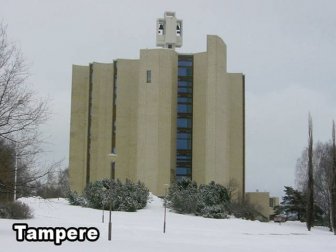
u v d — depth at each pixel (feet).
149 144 251.39
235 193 261.65
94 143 269.23
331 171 230.27
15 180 86.74
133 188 207.82
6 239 83.56
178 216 189.16
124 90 268.00
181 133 261.85
